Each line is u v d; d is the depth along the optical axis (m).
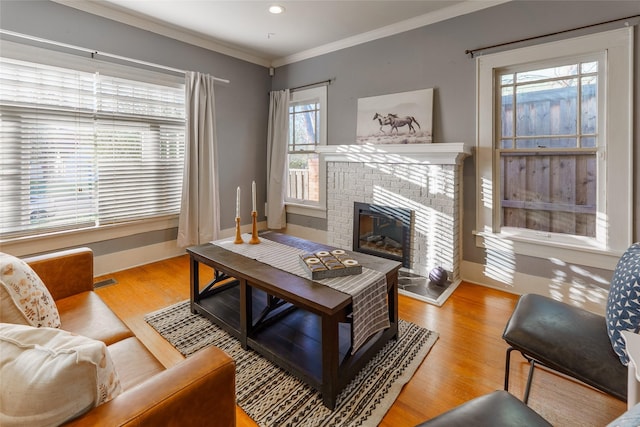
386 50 3.54
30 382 0.69
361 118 3.73
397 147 3.26
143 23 3.33
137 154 3.45
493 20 2.85
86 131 3.08
